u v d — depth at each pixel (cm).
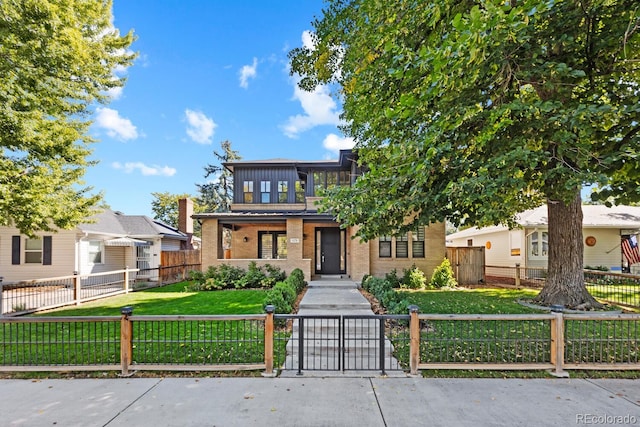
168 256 1647
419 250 1438
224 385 415
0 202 885
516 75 459
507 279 1536
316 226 1588
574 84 490
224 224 1625
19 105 825
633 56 500
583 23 503
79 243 1595
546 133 462
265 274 1373
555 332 450
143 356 514
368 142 890
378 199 523
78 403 370
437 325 643
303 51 948
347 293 1034
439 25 497
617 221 1587
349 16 748
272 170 1858
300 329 460
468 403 367
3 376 445
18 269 1558
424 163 423
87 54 815
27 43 722
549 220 898
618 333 626
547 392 393
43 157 950
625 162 438
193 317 466
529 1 332
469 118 456
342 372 455
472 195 427
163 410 354
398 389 403
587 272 1074
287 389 404
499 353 515
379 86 659
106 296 1175
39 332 688
